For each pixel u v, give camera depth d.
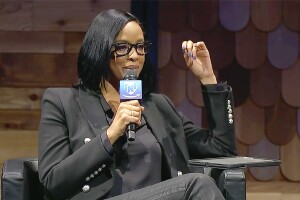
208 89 8.55
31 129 13.12
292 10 13.30
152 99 8.58
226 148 8.52
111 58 7.96
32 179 7.91
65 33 13.05
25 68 13.02
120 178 7.63
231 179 7.40
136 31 7.88
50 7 13.03
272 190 12.80
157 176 7.88
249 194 12.45
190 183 6.90
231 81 13.34
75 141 7.65
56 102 7.88
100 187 7.46
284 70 13.35
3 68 13.01
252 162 7.73
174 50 13.29
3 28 12.98
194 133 8.70
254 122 13.39
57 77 13.07
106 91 8.10
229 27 13.30
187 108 13.32
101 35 7.93
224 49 13.33
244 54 13.34
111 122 7.86
